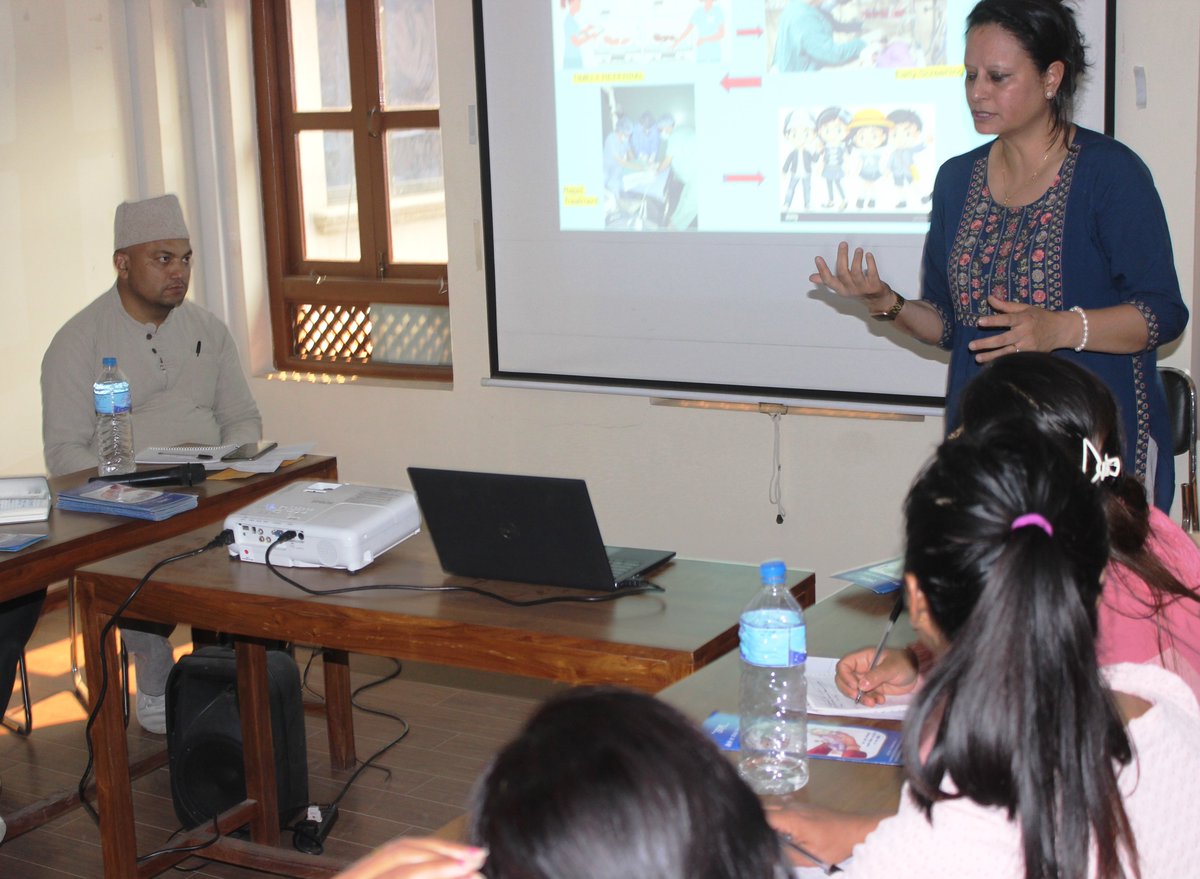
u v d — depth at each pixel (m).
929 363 3.52
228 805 2.75
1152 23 3.13
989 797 0.97
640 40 3.74
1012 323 1.99
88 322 3.30
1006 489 0.99
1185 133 3.14
